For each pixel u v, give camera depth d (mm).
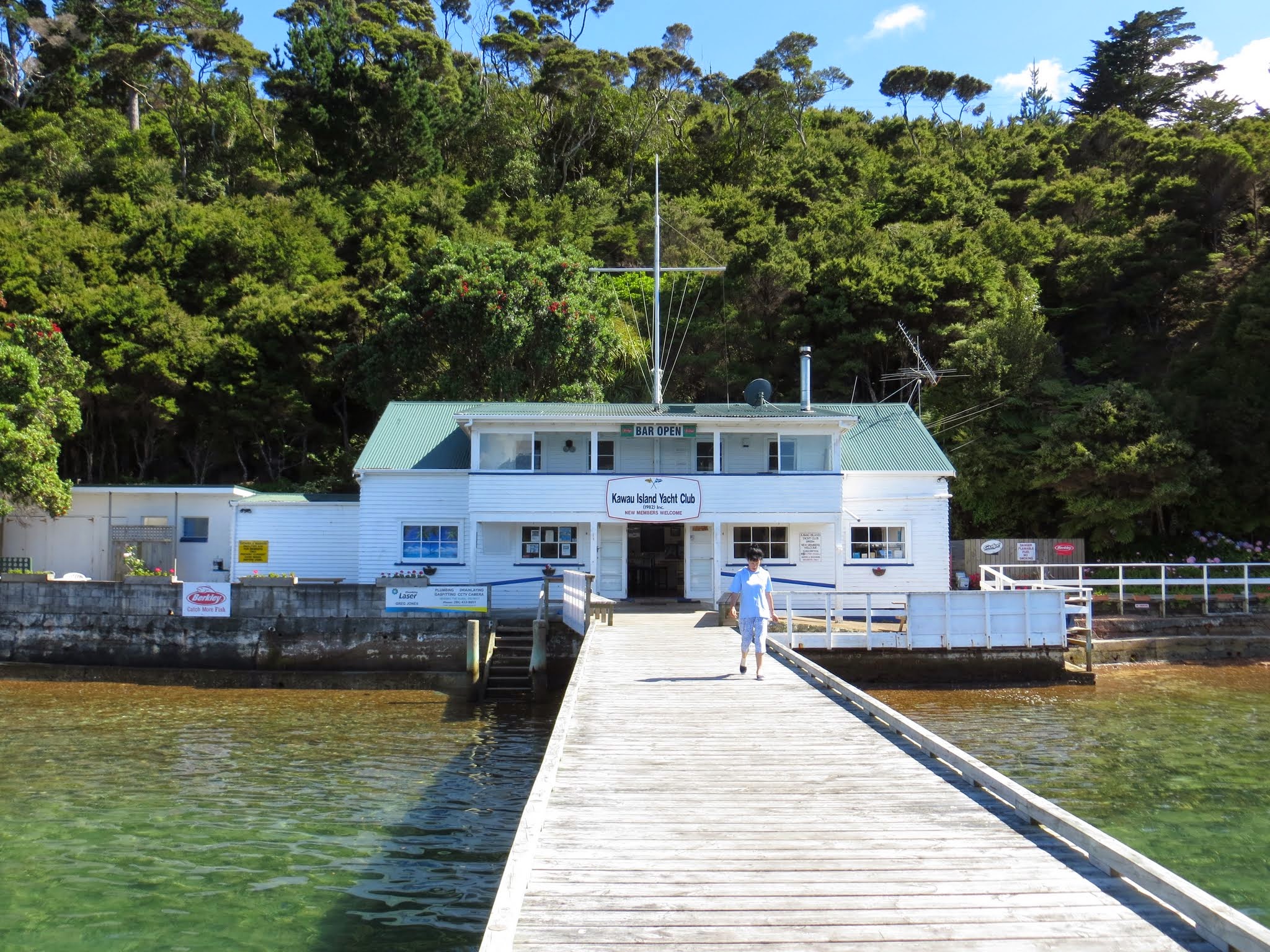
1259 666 25844
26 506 30688
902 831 8289
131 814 14008
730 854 7734
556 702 23406
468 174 70750
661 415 27812
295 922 10312
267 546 30359
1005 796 9000
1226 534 35906
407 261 49000
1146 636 27047
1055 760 16562
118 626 25938
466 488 29125
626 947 6062
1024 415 37812
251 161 68625
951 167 64375
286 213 54219
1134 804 14094
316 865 11961
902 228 51344
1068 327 48469
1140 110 81312
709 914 6562
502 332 39344
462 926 10227
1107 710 20781
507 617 25891
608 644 20062
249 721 20984
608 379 44000
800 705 13898
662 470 28609
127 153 62094
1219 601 28125
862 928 6340
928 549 28688
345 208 58562
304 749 18266
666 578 30312
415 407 32906
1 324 37750
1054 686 23219
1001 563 32000
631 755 11086
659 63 89312
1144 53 83688
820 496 27703
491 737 19453
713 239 55531
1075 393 37531
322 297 45938
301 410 43750
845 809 8945
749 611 16281
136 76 73688
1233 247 46281
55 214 52406
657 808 9031
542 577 28359
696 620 24031
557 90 76562
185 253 49594
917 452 29906
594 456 27812
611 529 28125
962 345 39188
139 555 31969
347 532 30516
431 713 22016
